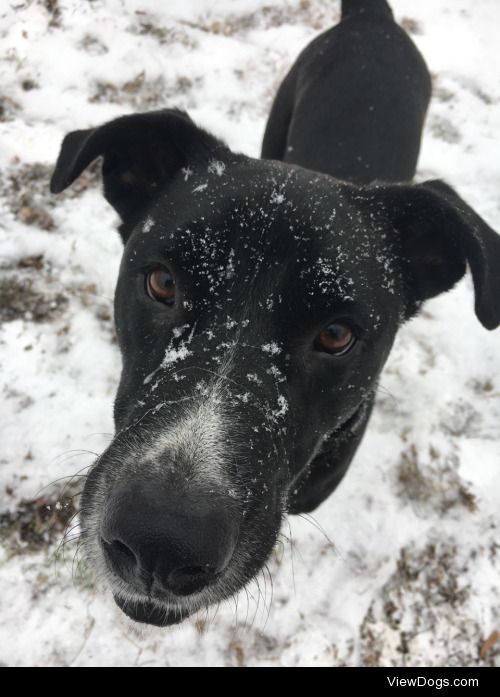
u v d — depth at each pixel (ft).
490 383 1.24
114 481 0.51
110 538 0.48
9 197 1.29
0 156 1.34
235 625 0.96
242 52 1.65
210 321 0.59
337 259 0.60
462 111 1.66
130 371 0.65
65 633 0.93
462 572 1.04
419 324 1.29
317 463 0.84
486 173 1.56
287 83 1.36
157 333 0.62
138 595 0.55
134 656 0.92
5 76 1.47
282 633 0.96
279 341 0.59
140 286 0.64
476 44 1.81
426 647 0.98
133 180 0.77
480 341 1.29
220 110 1.53
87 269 1.23
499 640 0.99
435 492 1.11
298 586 1.00
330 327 0.61
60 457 1.05
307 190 0.65
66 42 1.56
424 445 1.15
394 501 1.09
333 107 1.17
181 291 0.61
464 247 0.70
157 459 0.50
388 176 1.10
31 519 0.99
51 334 1.16
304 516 1.05
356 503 1.08
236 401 0.55
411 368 1.23
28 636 0.92
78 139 0.72
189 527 0.46
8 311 1.17
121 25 1.62
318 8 1.78
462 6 1.90
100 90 1.50
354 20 1.29
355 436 0.87
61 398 1.10
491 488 1.12
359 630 0.98
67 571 0.96
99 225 1.29
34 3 1.61
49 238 1.25
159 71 1.56
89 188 1.32
